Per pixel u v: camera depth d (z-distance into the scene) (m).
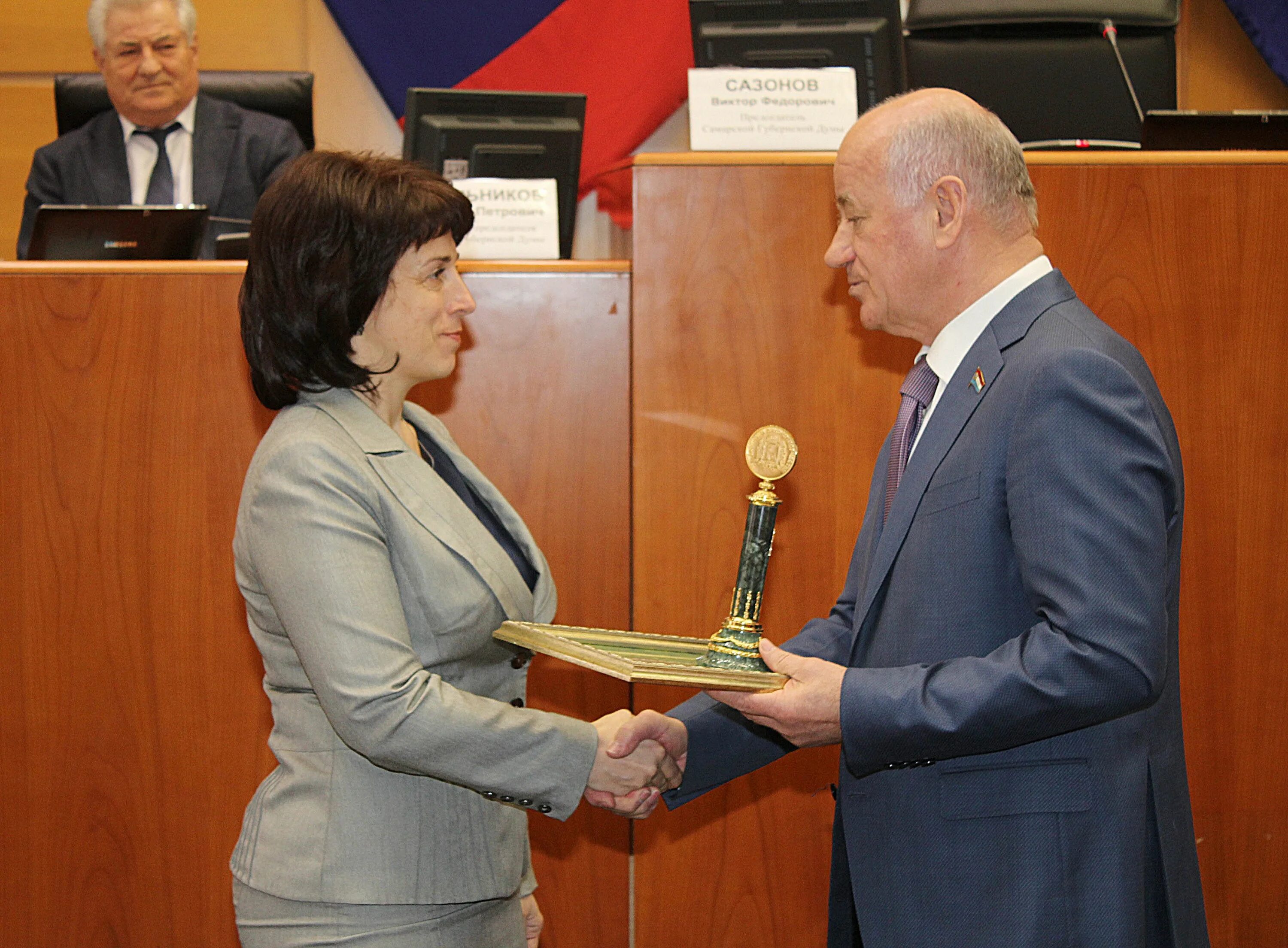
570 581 2.29
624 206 2.63
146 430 2.22
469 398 2.29
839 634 1.68
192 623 2.22
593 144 3.80
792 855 2.17
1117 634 1.19
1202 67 3.81
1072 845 1.27
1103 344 1.31
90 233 2.46
